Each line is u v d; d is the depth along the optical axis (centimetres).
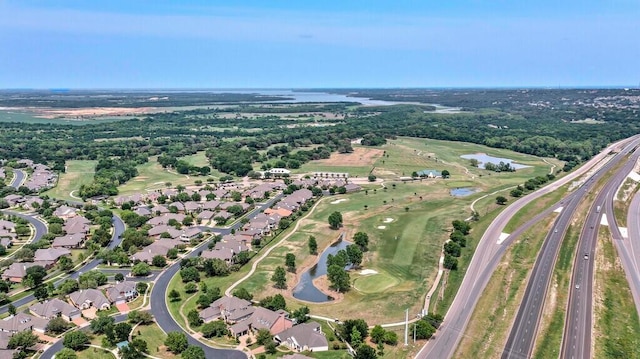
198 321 13738
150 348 12412
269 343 12412
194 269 16788
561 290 15350
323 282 17000
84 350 12275
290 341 12775
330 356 12138
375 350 12225
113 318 13712
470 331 13112
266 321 13425
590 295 15012
